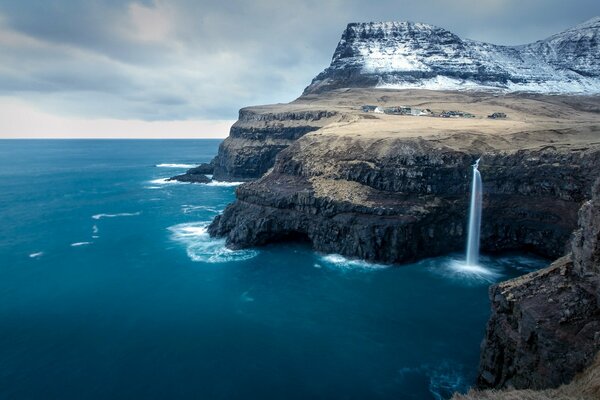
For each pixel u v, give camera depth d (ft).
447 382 138.10
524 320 110.93
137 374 143.95
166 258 260.21
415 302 198.29
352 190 276.62
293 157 326.65
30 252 273.33
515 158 259.80
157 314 187.42
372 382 138.72
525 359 109.09
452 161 272.51
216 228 308.40
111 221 356.59
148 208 409.69
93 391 135.03
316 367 147.43
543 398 84.48
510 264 247.50
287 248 278.26
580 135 293.64
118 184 578.25
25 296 206.08
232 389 135.54
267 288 214.69
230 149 573.33
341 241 262.06
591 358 94.17
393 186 273.33
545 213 244.22
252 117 603.26
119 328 175.11
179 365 148.97
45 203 437.99
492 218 258.37
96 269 242.17
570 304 106.63
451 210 264.93
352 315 185.68
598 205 110.22
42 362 151.02
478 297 203.62
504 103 613.52
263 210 286.25
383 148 291.58
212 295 206.80
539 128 317.83
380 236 246.88
